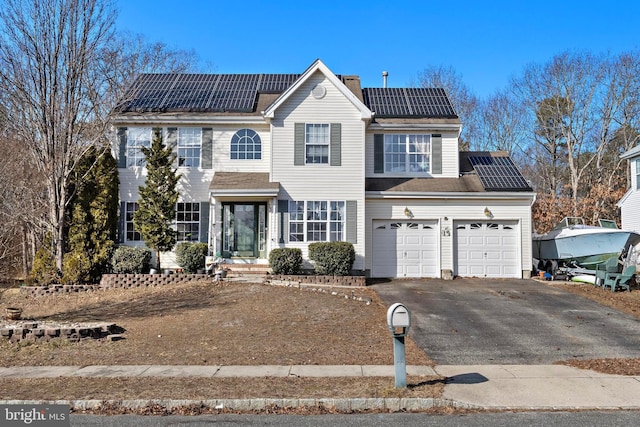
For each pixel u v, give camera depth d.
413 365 9.17
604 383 8.04
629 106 35.94
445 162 21.14
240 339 10.95
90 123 19.73
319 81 19.75
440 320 12.82
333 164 19.50
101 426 6.27
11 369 8.91
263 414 6.80
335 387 7.68
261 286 16.20
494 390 7.66
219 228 19.42
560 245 20.98
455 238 20.11
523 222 20.05
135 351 10.12
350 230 19.28
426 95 23.47
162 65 37.88
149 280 17.42
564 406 7.02
